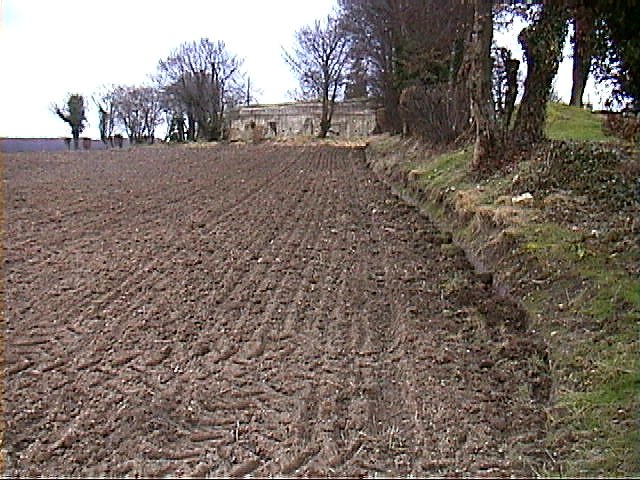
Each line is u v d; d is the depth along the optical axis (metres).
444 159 14.77
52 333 5.79
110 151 34.19
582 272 6.21
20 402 4.52
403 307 6.67
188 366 5.16
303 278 7.78
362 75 36.56
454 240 9.59
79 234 9.95
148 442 4.03
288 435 4.13
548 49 11.60
